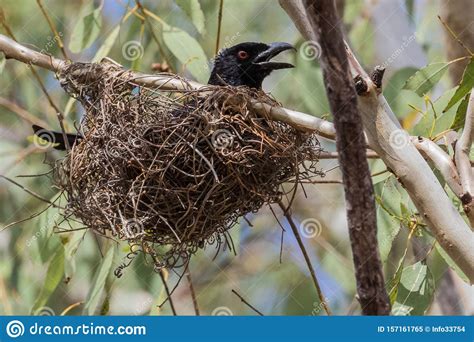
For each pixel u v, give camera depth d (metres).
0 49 10.94
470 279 9.55
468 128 10.02
